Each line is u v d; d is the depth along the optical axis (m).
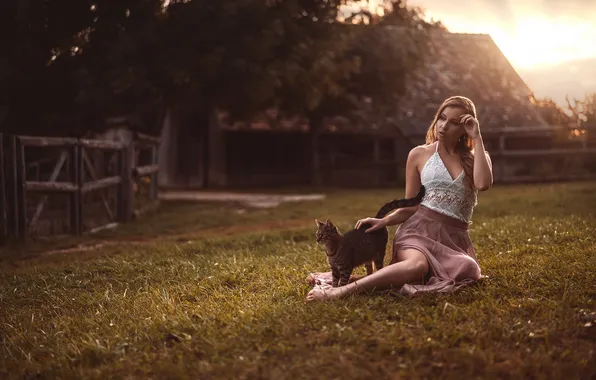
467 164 5.00
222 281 5.97
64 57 15.27
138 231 12.72
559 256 5.80
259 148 30.61
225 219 14.53
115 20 15.15
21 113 15.38
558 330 3.65
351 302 4.39
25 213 10.99
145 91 15.39
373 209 15.51
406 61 27.36
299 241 9.25
